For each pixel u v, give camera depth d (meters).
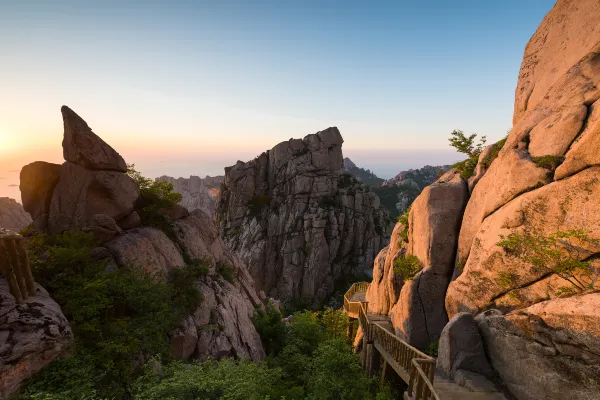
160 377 11.22
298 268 70.75
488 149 15.02
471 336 10.44
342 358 14.43
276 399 12.55
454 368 10.31
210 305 18.22
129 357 11.98
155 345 12.91
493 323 10.09
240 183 82.62
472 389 9.35
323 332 23.88
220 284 21.44
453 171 17.88
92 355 10.88
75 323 11.37
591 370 7.27
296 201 75.88
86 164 16.81
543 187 9.80
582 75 10.80
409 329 14.36
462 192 15.14
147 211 19.94
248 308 23.00
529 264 9.94
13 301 9.81
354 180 83.06
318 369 14.63
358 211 77.25
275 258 73.25
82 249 13.53
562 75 11.95
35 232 16.11
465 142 17.38
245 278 27.69
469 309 12.00
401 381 15.09
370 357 16.19
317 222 71.25
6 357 8.61
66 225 16.19
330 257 72.56
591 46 11.27
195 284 18.47
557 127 10.21
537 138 11.04
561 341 7.92
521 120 12.66
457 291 12.71
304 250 71.81
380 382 14.75
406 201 161.12
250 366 12.10
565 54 12.61
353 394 12.90
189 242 21.16
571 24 12.64
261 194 82.75
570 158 9.17
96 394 9.84
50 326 9.94
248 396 9.71
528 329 8.80
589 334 7.31
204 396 9.46
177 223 21.69
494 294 11.07
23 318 9.64
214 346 16.42
